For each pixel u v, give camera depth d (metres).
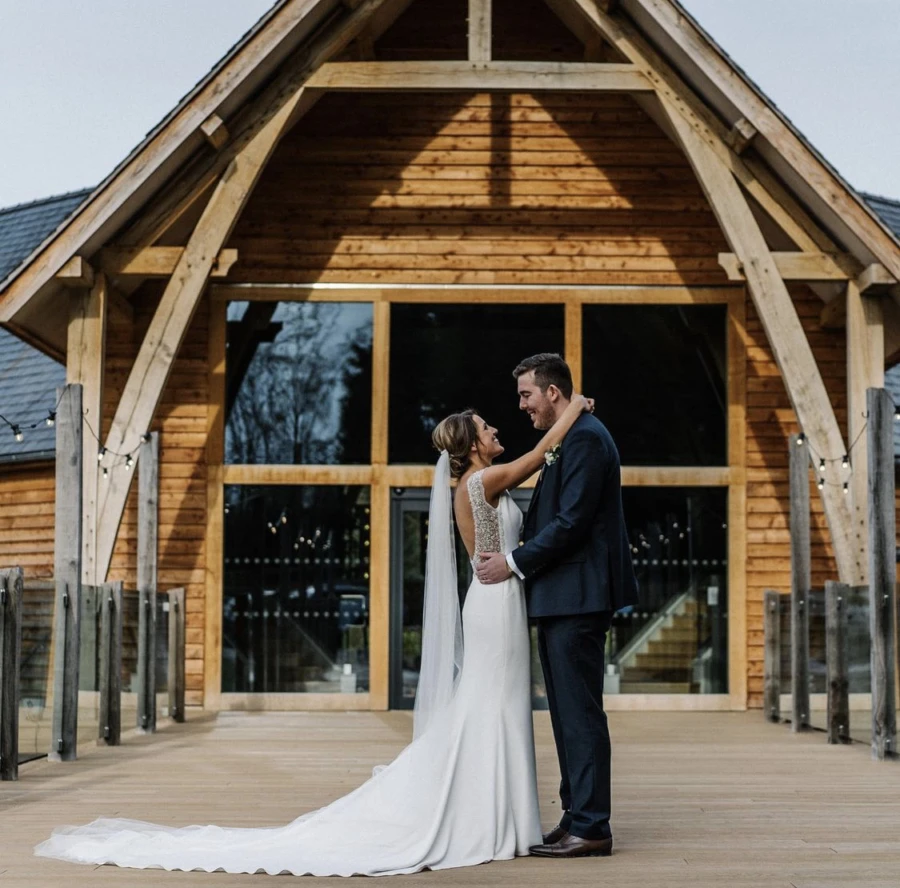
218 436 12.33
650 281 12.51
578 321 12.45
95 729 9.09
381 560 12.24
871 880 4.47
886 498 8.28
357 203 12.54
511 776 5.04
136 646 9.91
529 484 12.39
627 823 5.67
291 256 12.47
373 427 12.33
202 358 12.40
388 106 12.60
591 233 12.55
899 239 10.91
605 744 4.98
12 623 7.22
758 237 11.10
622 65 11.14
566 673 4.98
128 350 12.41
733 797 6.47
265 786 6.91
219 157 11.12
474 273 12.49
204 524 12.27
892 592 8.24
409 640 12.26
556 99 12.67
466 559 12.51
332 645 12.23
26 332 11.30
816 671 10.14
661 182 12.60
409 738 9.58
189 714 11.70
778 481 12.38
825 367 12.58
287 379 12.43
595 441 4.98
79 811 6.05
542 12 12.86
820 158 10.82
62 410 8.27
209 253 11.03
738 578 12.28
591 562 4.98
